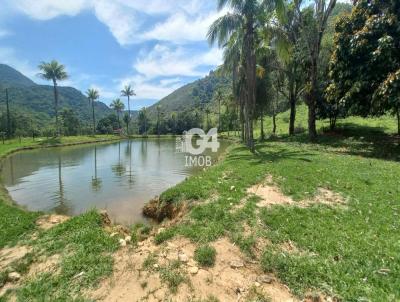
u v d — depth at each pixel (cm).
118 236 531
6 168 1880
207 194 754
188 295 343
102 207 965
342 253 419
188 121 8406
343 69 1497
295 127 3198
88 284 376
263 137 3050
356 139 1997
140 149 3453
